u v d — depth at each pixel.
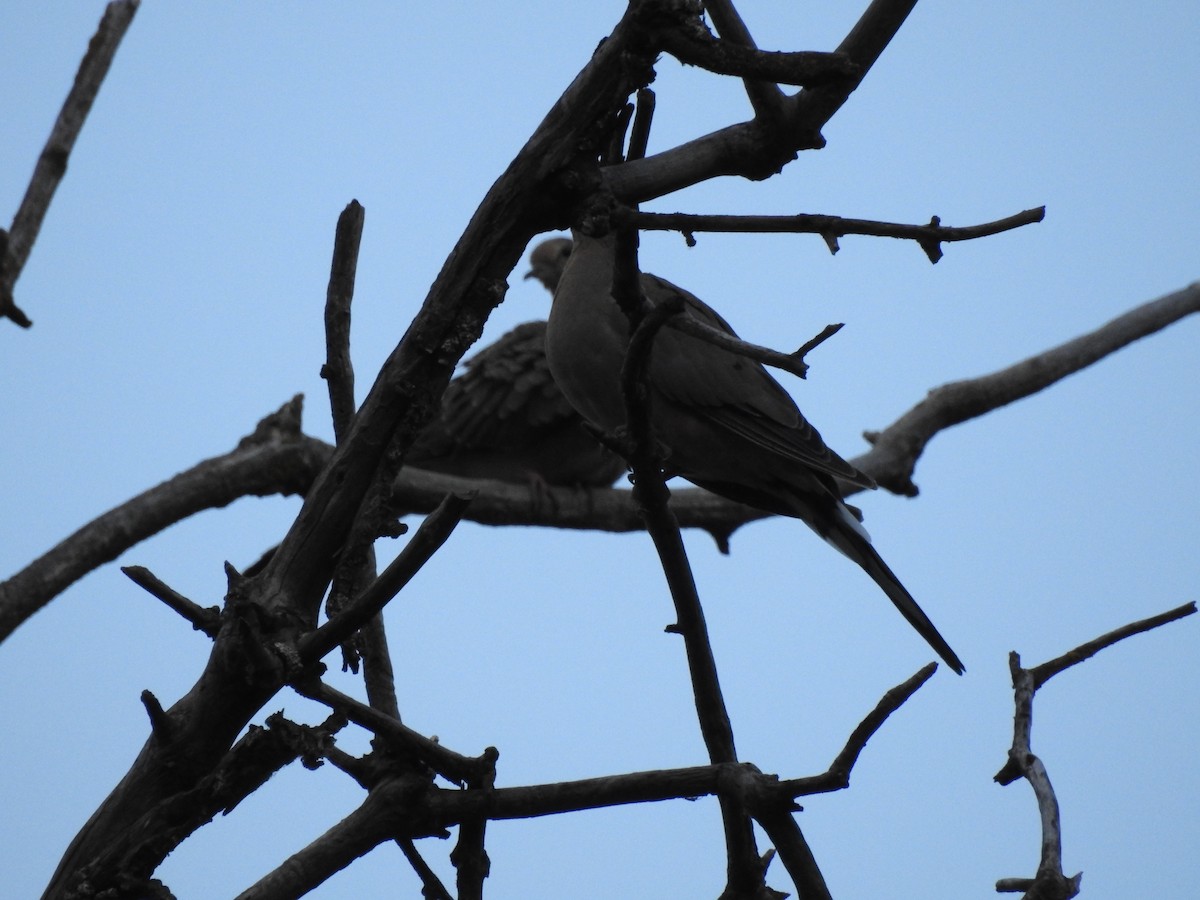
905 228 5.61
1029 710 6.61
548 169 5.96
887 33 6.39
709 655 6.50
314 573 5.84
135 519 10.42
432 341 5.95
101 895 5.39
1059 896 5.77
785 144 6.26
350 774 6.06
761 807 5.70
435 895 6.15
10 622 9.65
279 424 11.53
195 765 5.66
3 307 5.40
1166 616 6.84
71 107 5.62
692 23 5.83
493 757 5.97
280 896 5.78
